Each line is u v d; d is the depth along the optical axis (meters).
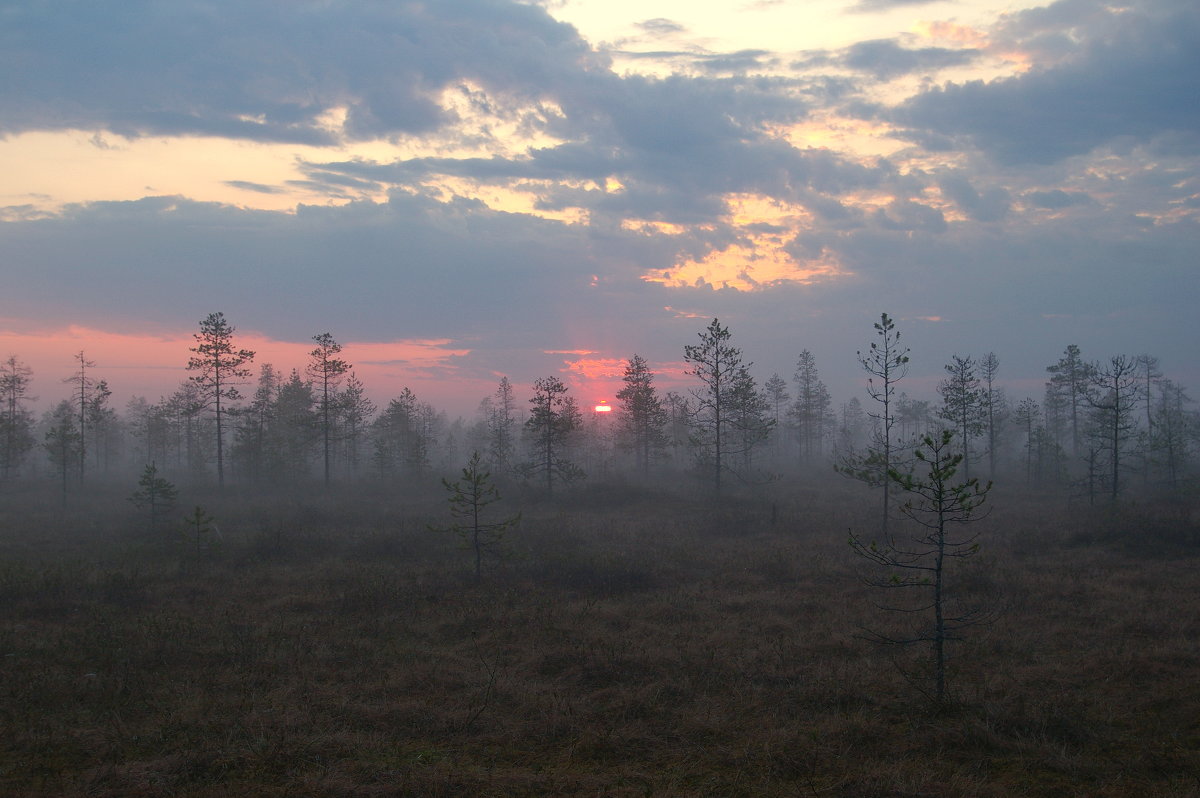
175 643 10.53
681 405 57.38
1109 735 7.13
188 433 50.53
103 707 8.03
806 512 28.94
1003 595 13.69
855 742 7.10
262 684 8.92
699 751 6.89
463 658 10.23
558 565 17.08
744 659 9.99
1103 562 17.22
